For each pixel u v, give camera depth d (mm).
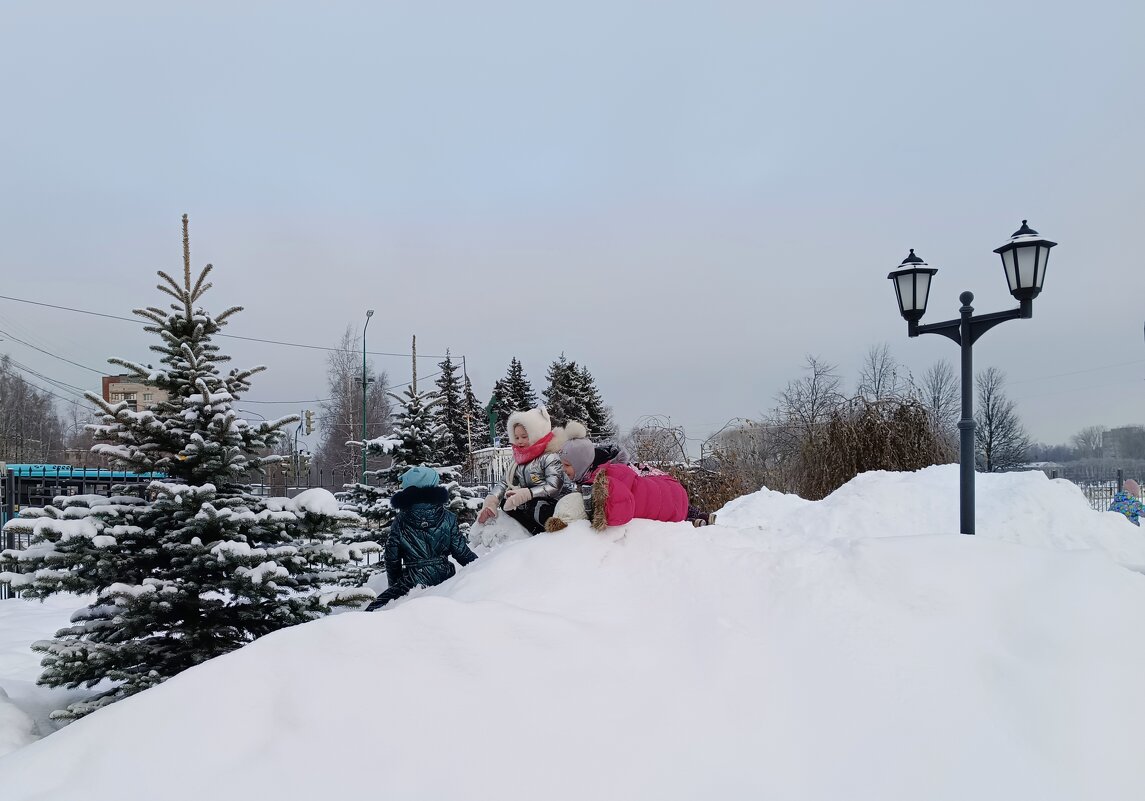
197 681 2275
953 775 2232
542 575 3279
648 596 3146
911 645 2678
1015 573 2998
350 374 36719
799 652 2676
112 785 1977
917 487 10641
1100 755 2279
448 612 2646
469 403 41844
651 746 2254
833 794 2172
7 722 4562
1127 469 29797
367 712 2215
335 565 5938
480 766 2105
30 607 9531
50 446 48656
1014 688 2498
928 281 8750
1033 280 7715
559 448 4797
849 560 3104
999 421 34375
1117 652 2594
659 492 4039
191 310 5812
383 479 9094
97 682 5023
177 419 5457
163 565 5348
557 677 2457
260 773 2021
